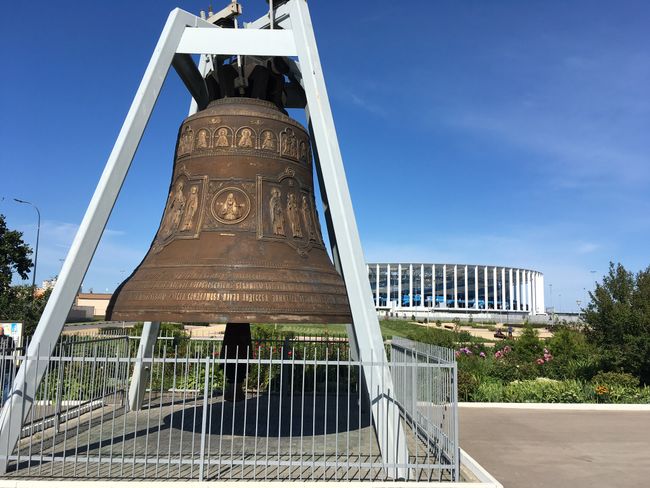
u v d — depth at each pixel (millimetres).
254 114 7395
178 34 7820
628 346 14711
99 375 10766
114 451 7328
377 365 6680
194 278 6324
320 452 7480
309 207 7641
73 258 6684
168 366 13234
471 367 17141
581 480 7461
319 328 38625
